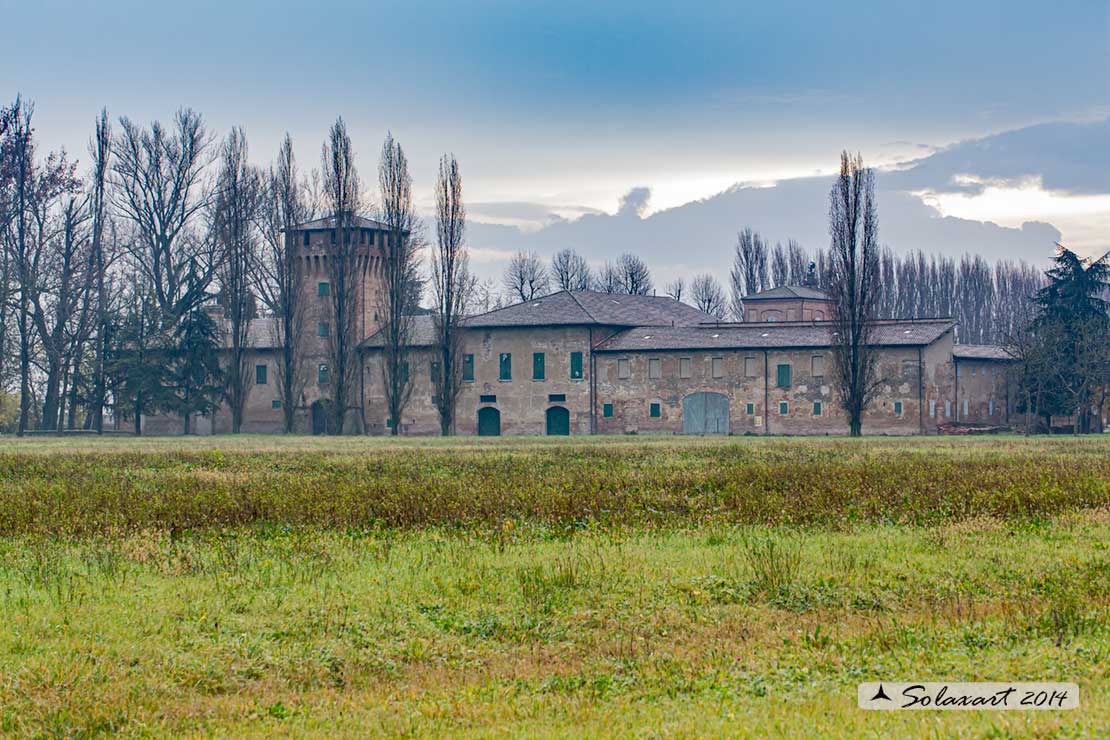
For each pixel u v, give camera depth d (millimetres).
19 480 44719
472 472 46125
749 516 31125
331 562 24734
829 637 18125
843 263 94438
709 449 64938
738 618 19719
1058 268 108750
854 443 74688
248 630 19266
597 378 110000
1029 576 22359
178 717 15203
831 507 32312
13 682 16375
